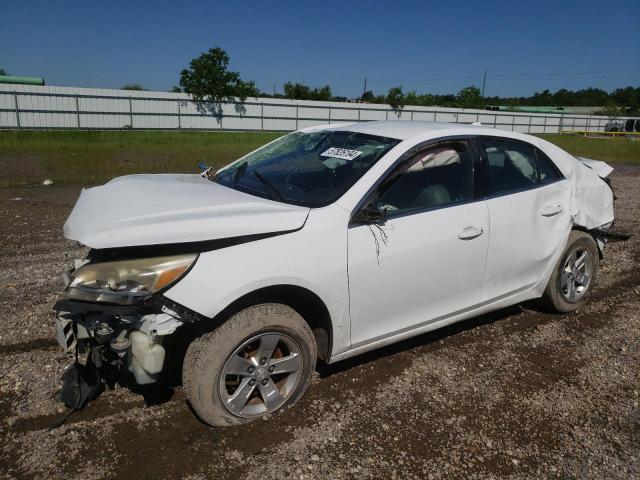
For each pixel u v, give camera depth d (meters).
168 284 2.62
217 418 2.87
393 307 3.35
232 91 39.41
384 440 2.94
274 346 2.95
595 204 4.73
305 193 3.34
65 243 6.45
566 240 4.41
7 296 4.64
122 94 35.88
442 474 2.71
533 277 4.26
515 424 3.15
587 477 2.73
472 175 3.76
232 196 3.29
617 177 15.84
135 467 2.64
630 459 2.88
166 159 17.11
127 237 2.61
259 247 2.82
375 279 3.20
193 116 38.81
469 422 3.14
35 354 3.67
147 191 3.31
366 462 2.76
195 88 38.28
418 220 3.38
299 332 2.99
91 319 2.63
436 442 2.95
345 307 3.12
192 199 3.13
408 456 2.82
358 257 3.10
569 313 4.79
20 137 24.62
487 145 3.94
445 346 4.10
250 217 2.86
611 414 3.29
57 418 2.99
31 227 7.24
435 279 3.50
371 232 3.16
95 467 2.62
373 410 3.21
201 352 2.76
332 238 3.02
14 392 3.21
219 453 2.76
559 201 4.36
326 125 4.42
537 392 3.50
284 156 3.99
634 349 4.15
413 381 3.56
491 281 3.90
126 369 2.81
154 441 2.83
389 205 3.31
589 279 4.79
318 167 3.59
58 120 33.31
